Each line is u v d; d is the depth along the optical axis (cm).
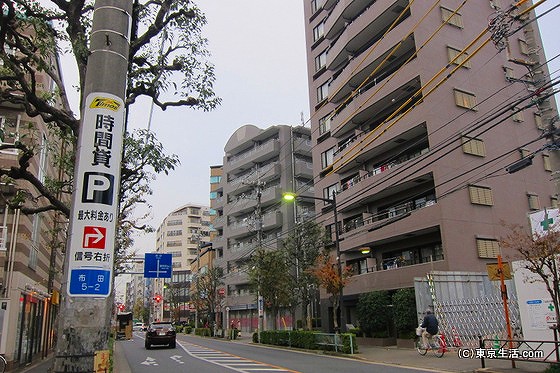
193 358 1967
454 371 1285
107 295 383
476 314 2038
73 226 391
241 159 5278
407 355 1777
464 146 2573
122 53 445
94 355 363
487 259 2431
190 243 9675
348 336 1977
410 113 2627
